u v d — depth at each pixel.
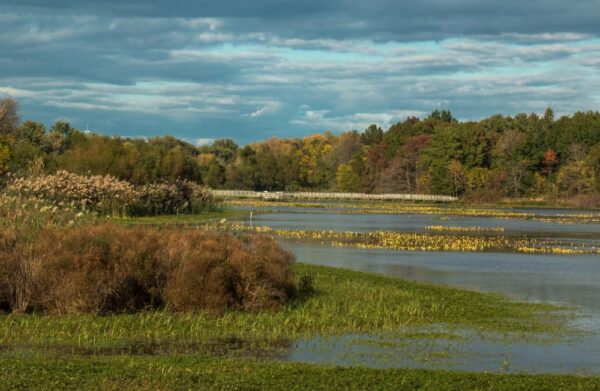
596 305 35.25
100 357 23.36
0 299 30.31
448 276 45.53
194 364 22.31
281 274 33.25
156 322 28.91
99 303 30.38
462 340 27.33
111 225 35.38
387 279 41.97
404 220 107.75
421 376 21.19
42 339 26.05
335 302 33.91
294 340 26.86
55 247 31.64
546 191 177.88
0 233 33.84
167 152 142.00
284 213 123.25
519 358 24.84
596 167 166.38
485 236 78.19
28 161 105.69
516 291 39.56
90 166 104.50
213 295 31.05
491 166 195.75
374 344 26.48
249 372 21.38
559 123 193.62
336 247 63.50
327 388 19.72
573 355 25.36
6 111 140.88
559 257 57.56
